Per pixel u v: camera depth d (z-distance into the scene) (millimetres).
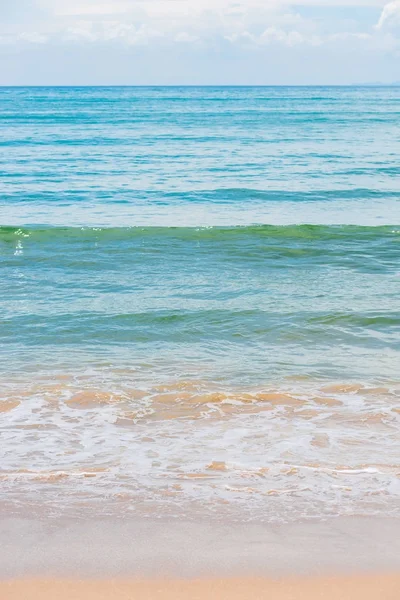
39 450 5316
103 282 11453
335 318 9273
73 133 49062
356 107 99938
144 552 3857
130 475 4867
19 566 3703
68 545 3924
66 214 19406
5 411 6137
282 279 11695
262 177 26922
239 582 3570
